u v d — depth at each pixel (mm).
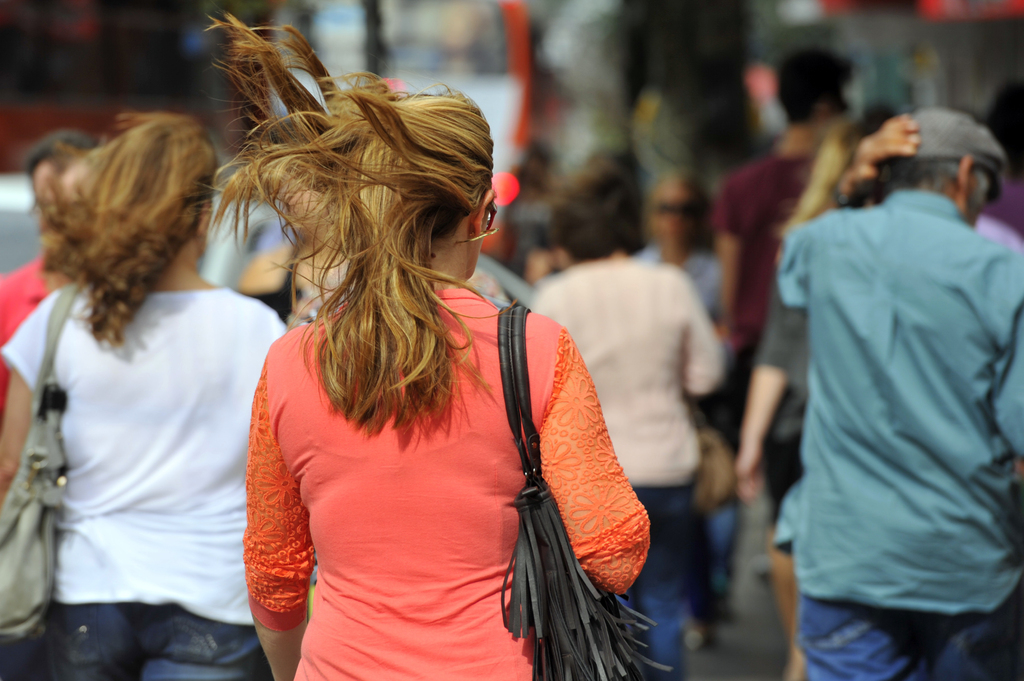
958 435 9695
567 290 14922
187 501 9125
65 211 9516
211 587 9070
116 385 9117
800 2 72875
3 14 27938
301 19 15133
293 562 6914
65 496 9242
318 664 6445
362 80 6871
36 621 8922
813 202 14195
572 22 74562
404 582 6324
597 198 15430
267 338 9453
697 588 19438
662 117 42875
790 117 18562
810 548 10461
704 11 42344
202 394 9172
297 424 6512
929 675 10180
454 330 6395
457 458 6289
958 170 10281
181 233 9258
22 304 12422
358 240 6383
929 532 9742
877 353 9906
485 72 49781
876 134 10797
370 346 6230
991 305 9609
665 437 14672
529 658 6328
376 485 6324
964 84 54000
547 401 6359
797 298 10820
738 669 18422
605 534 6336
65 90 28609
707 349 15195
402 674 6211
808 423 10766
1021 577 10086
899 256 9977
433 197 6344
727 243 18875
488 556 6348
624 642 6398
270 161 6523
